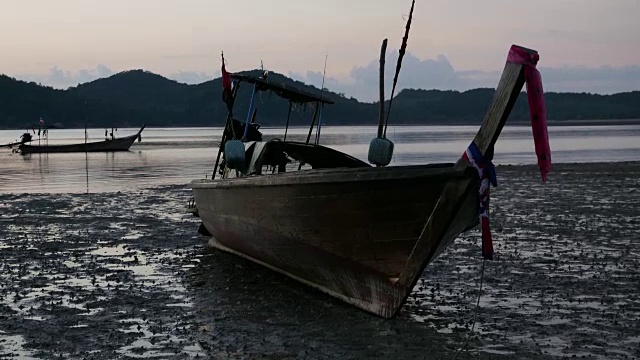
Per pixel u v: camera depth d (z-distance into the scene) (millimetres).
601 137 88562
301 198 9828
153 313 9891
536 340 8562
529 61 7449
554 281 11461
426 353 8164
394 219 8938
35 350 8367
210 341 8656
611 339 8562
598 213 19250
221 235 13820
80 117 192000
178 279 12000
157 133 138875
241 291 11148
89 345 8531
